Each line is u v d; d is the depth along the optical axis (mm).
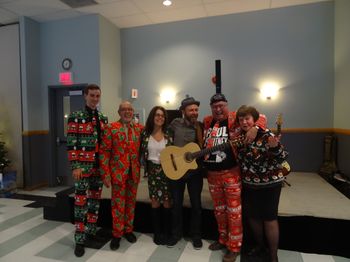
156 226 2354
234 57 4309
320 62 3965
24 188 4434
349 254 2094
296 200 2539
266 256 2096
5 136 4547
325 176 3637
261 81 4203
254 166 1824
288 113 4121
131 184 2322
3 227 2791
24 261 2098
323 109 3980
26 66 4324
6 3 3820
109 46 4512
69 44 4418
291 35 4059
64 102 4652
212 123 2123
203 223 2459
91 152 2139
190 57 4520
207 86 4461
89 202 2332
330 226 2133
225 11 4199
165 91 4668
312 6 3955
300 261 2045
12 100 4492
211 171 2037
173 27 4582
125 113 2213
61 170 4742
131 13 4238
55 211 2988
